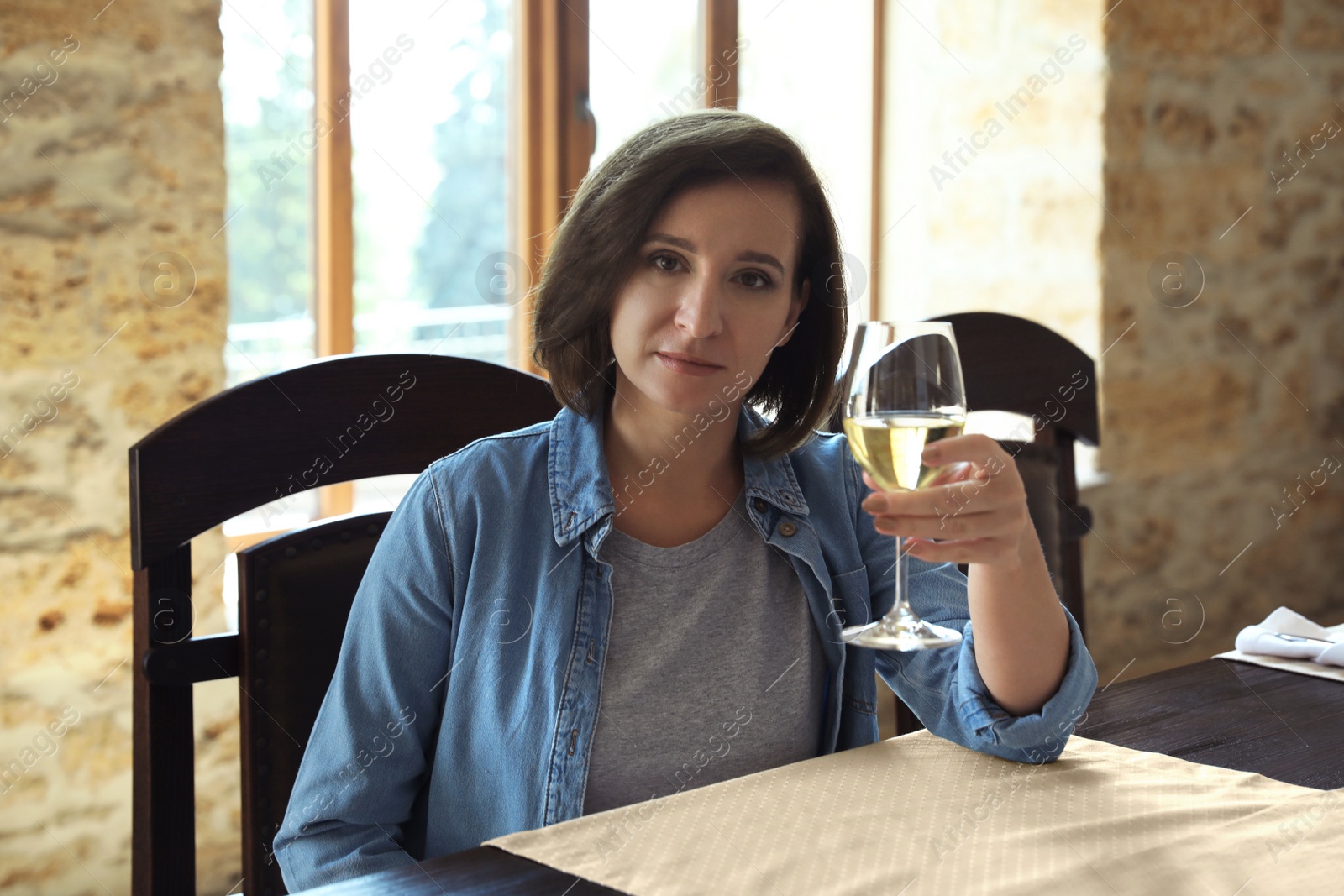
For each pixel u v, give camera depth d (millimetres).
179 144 2018
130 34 1948
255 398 1106
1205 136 3297
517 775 1029
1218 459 3465
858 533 1238
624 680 1061
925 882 771
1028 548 986
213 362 2094
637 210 1023
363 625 1051
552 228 2744
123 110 1956
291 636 1093
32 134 1876
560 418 1130
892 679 1200
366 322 2539
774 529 1116
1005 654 993
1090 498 3186
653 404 1091
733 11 3004
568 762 1026
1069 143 3133
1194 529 3438
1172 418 3338
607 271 1049
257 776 1071
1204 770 989
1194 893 761
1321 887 771
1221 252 3381
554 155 2725
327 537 1133
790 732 1114
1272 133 3453
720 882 768
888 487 986
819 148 3309
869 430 943
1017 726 990
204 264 2068
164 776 1043
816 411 1159
